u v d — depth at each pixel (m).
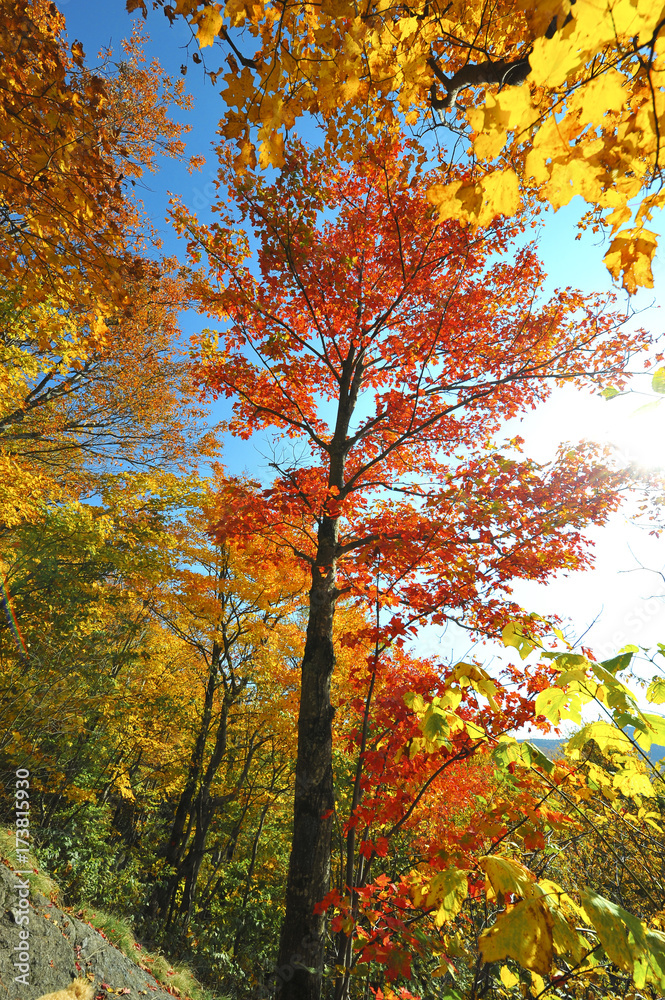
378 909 2.62
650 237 1.32
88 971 5.42
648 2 0.97
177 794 15.42
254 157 1.79
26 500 7.59
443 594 4.32
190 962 8.42
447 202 1.33
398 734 3.18
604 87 1.12
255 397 7.14
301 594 9.96
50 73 2.53
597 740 1.34
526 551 5.09
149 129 5.75
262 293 6.62
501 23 2.54
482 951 0.99
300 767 4.73
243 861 13.70
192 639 11.30
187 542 10.16
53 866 7.56
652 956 0.94
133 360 9.55
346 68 1.77
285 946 3.99
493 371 7.04
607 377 5.77
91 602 8.51
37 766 8.04
